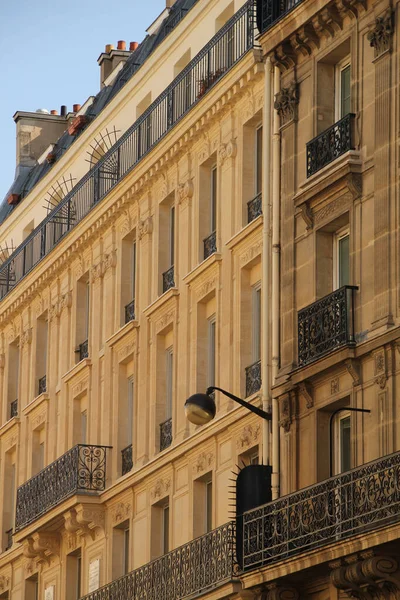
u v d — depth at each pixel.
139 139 71.25
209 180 66.38
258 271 61.62
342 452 54.12
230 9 66.62
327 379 54.00
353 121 54.03
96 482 72.56
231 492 58.09
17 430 85.69
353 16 54.62
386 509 47.59
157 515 67.69
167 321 67.88
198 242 66.00
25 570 82.25
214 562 58.25
